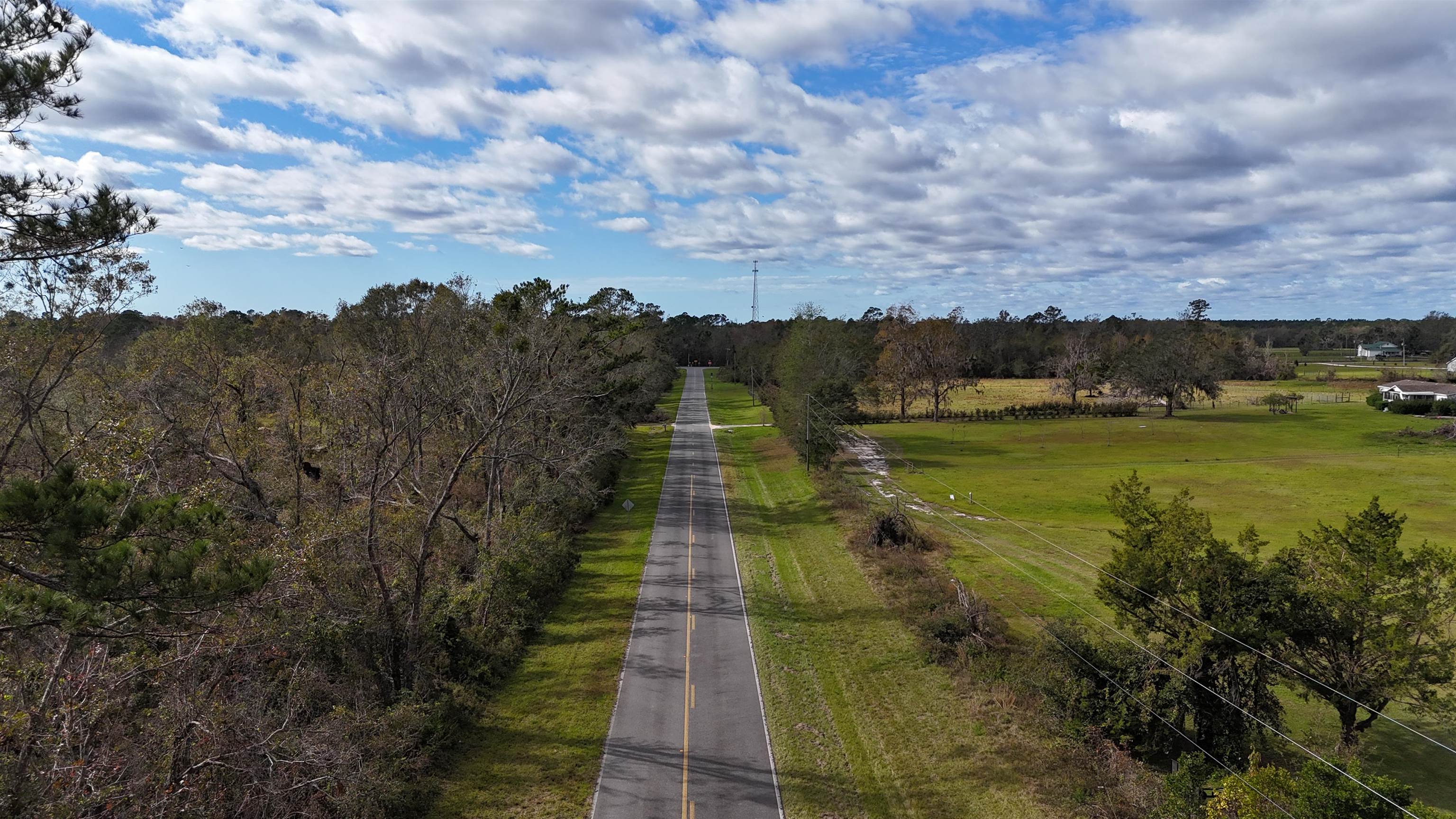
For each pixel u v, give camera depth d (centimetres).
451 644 2842
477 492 5109
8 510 1073
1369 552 2075
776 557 4478
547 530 4372
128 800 1672
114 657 1819
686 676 2888
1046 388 15112
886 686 2798
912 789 2169
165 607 1228
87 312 2408
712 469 7481
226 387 3544
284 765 1892
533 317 3706
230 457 3116
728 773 2255
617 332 5228
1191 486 6188
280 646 2284
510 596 3416
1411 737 2331
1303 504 5478
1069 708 2381
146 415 2991
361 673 2548
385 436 2936
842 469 7050
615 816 2048
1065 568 4041
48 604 1141
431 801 2094
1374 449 7962
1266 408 11631
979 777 2203
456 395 3612
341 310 5388
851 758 2334
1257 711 2183
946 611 3228
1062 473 6869
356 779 1894
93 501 1151
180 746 1844
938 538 4662
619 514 5594
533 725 2530
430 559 3741
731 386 16675
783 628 3375
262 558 1532
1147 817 1917
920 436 9306
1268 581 2147
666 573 4191
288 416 3594
